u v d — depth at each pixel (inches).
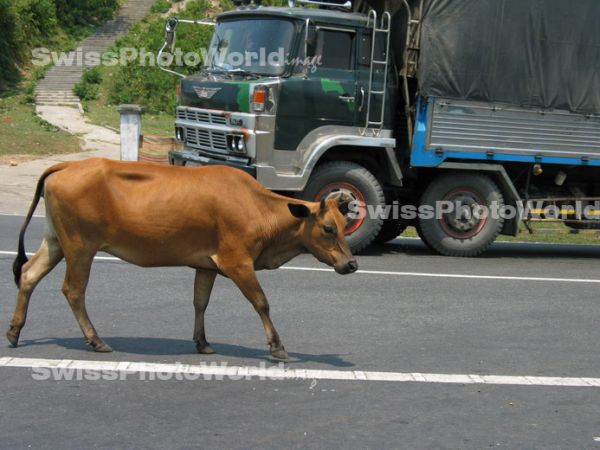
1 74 1358.3
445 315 361.7
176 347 293.9
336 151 500.1
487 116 511.8
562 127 526.0
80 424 218.7
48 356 276.5
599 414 241.8
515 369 284.5
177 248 268.8
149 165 271.9
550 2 512.4
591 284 449.1
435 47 497.7
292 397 245.4
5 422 218.7
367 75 495.5
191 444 207.2
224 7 1664.6
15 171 843.4
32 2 1540.4
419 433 220.8
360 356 292.8
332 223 269.9
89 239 268.8
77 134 1094.4
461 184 523.5
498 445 214.8
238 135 470.9
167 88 1364.4
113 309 346.9
